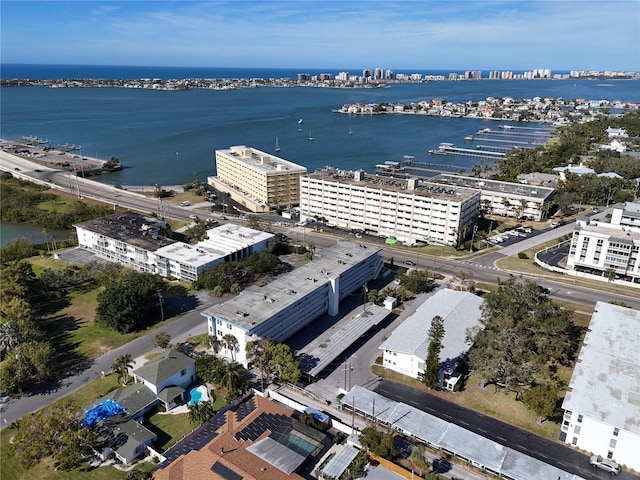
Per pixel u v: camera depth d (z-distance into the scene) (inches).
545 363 4281.5
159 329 5029.5
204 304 5551.2
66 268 6190.9
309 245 7081.7
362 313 5162.4
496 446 3270.2
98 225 7244.1
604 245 6186.0
